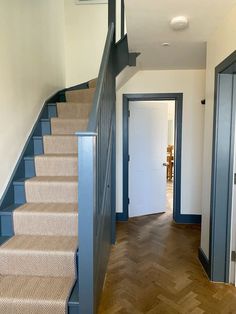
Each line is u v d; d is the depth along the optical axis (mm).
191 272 2527
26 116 2596
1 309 1588
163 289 2246
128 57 2951
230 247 2316
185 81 3814
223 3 1803
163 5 1825
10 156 2256
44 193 2287
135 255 2887
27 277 1817
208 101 2514
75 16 4094
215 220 2312
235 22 1857
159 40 2516
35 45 2828
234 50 1882
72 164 2500
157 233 3568
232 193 2273
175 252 2969
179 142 3902
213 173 2305
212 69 2391
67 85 4148
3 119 2117
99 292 1993
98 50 4102
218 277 2348
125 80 3666
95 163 1634
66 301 1581
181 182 3959
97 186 1779
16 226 2066
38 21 2920
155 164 4453
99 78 2086
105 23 4074
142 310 1977
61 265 1808
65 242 1937
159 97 3871
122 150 4008
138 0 1754
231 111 2213
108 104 2475
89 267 1594
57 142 2730
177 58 3176
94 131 1548
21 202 2301
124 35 2951
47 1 3221
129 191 4250
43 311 1580
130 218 4246
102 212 2107
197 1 1769
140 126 4250
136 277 2432
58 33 3705
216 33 2264
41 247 1851
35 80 2830
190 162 3920
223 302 2074
